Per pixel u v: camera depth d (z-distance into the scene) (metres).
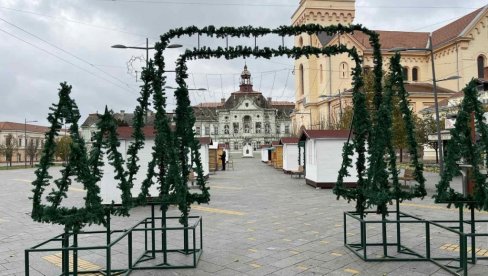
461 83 47.00
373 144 7.22
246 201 15.15
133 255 7.52
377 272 6.13
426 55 53.25
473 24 46.84
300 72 69.94
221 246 8.00
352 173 19.45
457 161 6.64
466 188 10.16
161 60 7.10
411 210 12.38
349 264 6.58
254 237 8.78
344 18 60.97
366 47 51.19
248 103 107.25
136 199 6.89
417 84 51.22
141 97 7.05
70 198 17.22
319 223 10.34
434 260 6.61
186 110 7.31
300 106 68.94
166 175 7.18
